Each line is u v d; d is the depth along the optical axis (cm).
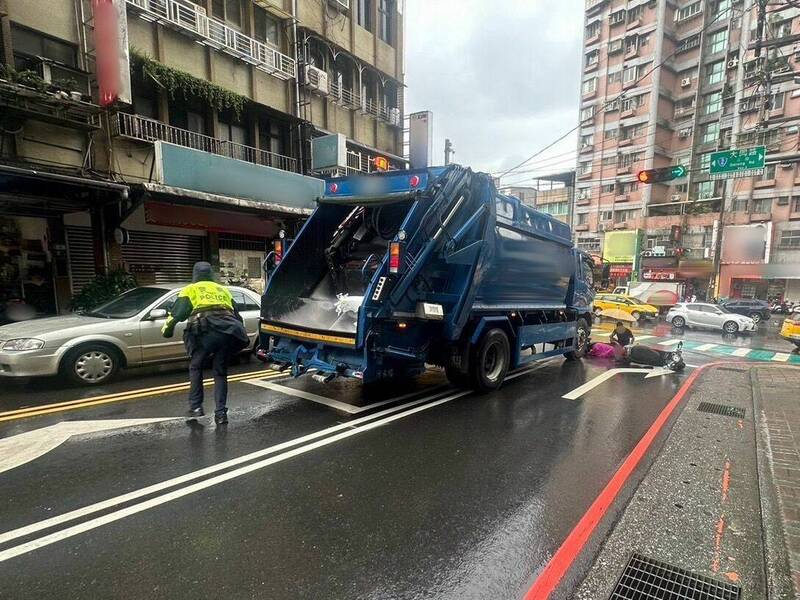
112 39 936
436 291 555
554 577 252
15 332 587
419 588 239
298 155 1573
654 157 4238
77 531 281
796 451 444
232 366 772
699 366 991
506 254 673
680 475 388
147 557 258
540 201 5331
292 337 538
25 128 920
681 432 505
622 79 4444
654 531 299
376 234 625
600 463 410
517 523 305
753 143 2867
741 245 3481
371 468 384
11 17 907
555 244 825
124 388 606
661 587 245
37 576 240
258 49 1420
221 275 1358
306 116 1598
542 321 819
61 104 902
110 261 1096
